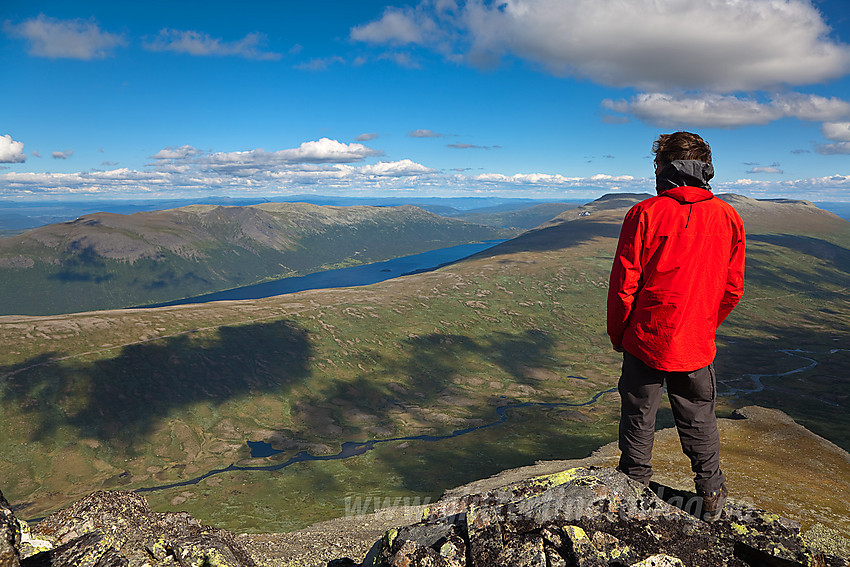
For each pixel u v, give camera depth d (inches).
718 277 146.7
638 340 154.5
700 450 158.2
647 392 161.6
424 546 166.2
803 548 142.1
